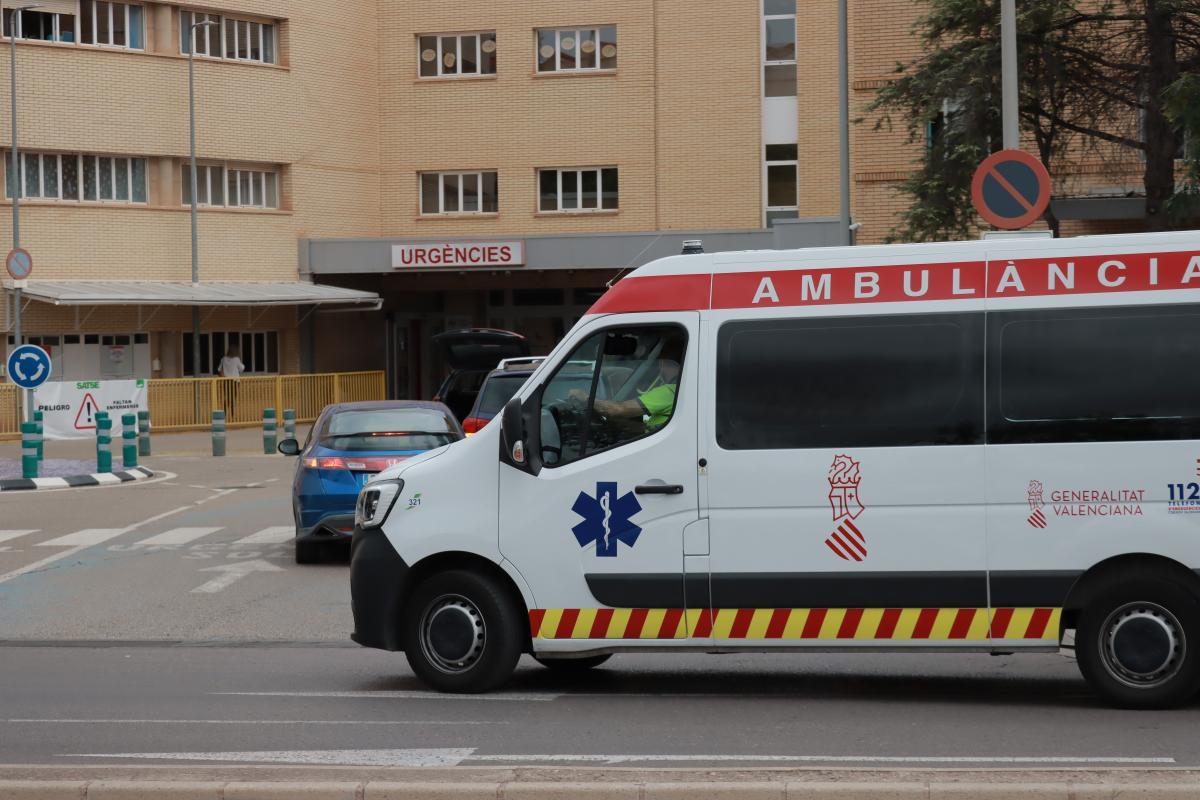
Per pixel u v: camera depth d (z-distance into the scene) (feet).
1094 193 100.58
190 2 128.16
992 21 76.33
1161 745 23.99
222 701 29.27
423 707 28.25
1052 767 21.81
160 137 127.13
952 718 26.63
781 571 27.96
